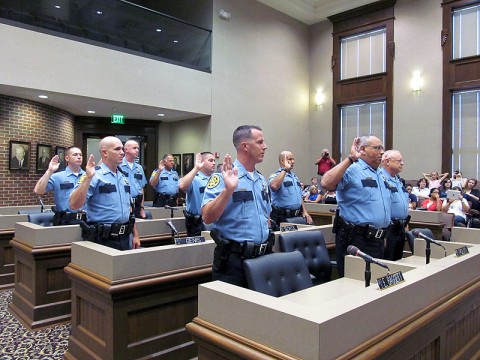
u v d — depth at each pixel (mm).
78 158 4332
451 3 8594
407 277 1730
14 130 7070
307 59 11195
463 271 2125
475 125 8438
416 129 9133
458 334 2031
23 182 7281
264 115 10055
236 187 2113
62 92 6652
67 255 3473
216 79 9000
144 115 9023
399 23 9406
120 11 7480
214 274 2285
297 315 1260
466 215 6223
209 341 1495
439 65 8789
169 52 8281
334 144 10641
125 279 2324
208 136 8977
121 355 2314
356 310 1329
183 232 4086
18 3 6242
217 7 9023
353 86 10258
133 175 5121
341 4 10203
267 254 2201
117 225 3057
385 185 3021
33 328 3277
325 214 6082
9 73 6074
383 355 1375
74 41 6785
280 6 10242
